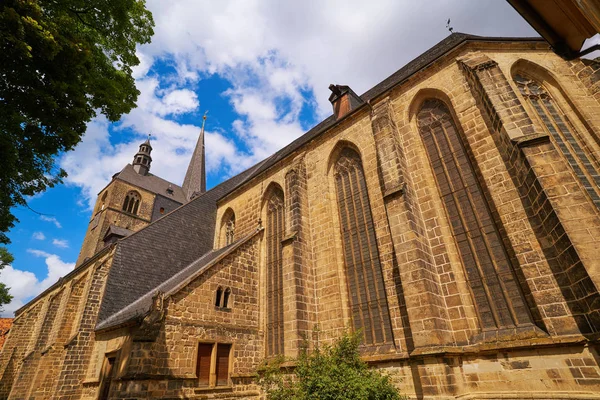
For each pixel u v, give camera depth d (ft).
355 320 54.70
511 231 42.63
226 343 60.39
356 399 32.14
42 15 36.86
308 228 68.13
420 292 43.42
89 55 39.63
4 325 183.93
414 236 46.85
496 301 41.86
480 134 49.70
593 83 49.42
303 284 60.13
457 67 56.95
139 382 46.93
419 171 55.31
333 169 71.67
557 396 33.50
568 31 17.97
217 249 95.81
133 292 74.08
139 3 49.14
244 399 57.98
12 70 35.37
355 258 59.26
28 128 37.83
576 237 34.01
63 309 82.58
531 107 50.47
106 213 172.65
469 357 40.06
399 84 63.52
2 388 104.88
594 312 32.12
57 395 60.23
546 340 35.42
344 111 81.66
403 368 44.75
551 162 38.34
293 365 51.24
